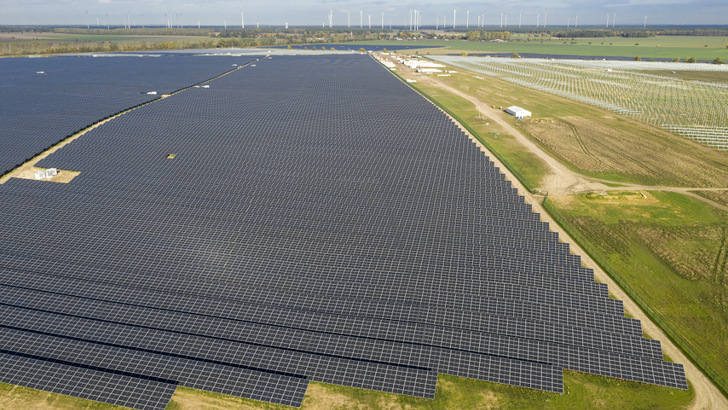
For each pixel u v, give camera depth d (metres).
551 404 39.22
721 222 71.88
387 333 43.22
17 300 45.44
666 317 50.84
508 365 40.62
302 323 43.94
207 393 38.84
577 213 75.00
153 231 58.72
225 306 45.66
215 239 57.47
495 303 47.41
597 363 41.41
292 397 37.56
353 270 51.72
